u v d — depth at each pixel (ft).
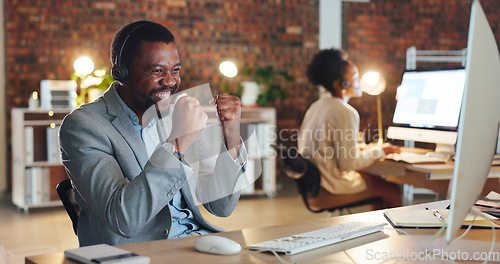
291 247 3.78
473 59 3.06
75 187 5.24
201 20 20.63
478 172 3.36
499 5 21.77
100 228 5.03
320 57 11.25
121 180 4.75
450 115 9.58
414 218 4.73
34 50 18.81
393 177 10.50
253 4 21.16
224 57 20.93
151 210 4.54
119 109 5.24
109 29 19.47
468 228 4.13
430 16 22.11
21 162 16.05
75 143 4.89
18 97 18.74
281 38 21.52
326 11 21.71
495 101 3.46
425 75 10.43
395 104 11.16
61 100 16.57
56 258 3.62
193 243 4.09
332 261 3.61
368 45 21.94
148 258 3.53
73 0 19.10
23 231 13.60
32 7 18.74
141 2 19.86
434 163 9.17
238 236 4.35
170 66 5.26
